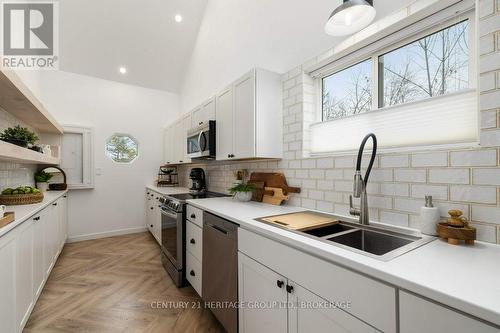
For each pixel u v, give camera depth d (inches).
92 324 70.8
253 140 77.4
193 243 86.4
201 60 152.1
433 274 28.1
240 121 84.3
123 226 169.2
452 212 40.9
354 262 32.4
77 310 77.8
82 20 130.7
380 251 49.5
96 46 144.3
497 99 38.4
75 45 140.3
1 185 93.3
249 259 55.2
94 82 160.6
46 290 90.2
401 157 51.0
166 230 107.6
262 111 79.1
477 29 40.8
